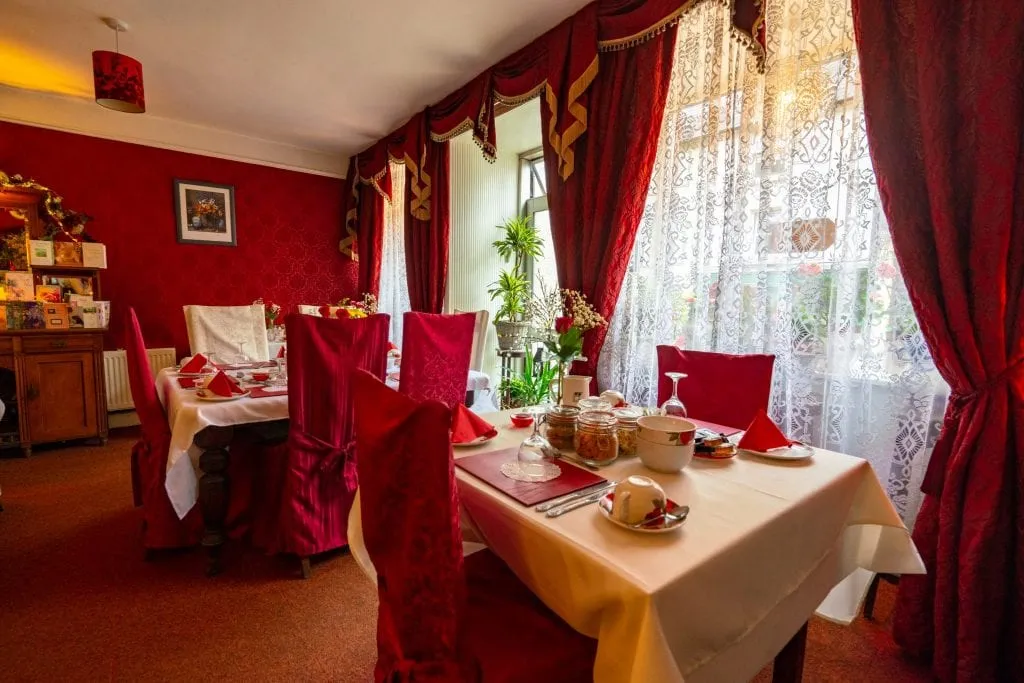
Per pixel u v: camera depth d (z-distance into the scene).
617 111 2.32
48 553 2.02
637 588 0.66
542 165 4.39
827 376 1.79
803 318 1.83
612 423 1.18
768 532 0.87
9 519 2.31
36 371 3.17
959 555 1.32
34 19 2.53
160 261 4.06
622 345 2.50
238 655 1.47
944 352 1.37
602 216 2.38
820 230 1.78
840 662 1.46
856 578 1.38
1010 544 1.29
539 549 0.84
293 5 2.39
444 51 2.82
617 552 0.75
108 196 3.83
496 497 0.95
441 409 0.82
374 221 4.65
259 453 2.15
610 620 0.72
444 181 3.70
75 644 1.49
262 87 3.33
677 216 2.26
